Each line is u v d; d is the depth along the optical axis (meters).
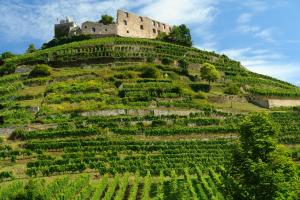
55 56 161.75
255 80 163.12
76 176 87.19
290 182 40.72
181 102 125.75
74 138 104.81
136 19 195.25
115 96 129.38
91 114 117.31
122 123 112.50
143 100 125.69
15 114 114.50
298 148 100.44
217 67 167.38
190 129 109.88
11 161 93.81
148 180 77.38
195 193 67.31
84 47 167.25
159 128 110.56
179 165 91.38
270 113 123.50
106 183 78.62
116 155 96.56
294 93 147.50
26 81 141.38
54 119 113.38
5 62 163.62
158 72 145.38
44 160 92.06
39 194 65.19
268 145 42.75
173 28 195.62
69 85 135.50
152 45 174.75
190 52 176.62
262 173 40.00
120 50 166.50
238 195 41.00
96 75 145.12
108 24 187.75
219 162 92.31
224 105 133.00
